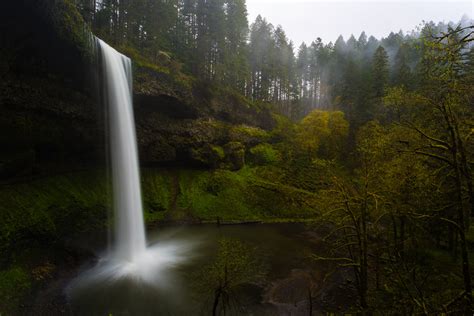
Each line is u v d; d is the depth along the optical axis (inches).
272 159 2313.0
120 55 1318.9
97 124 1248.2
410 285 561.6
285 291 818.8
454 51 365.7
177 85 1722.4
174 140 1812.3
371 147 665.0
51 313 657.0
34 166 1037.8
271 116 2797.7
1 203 834.8
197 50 2142.0
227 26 2341.3
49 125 1047.0
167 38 2175.2
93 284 809.5
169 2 1968.5
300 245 1224.2
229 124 2314.2
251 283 853.8
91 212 1153.4
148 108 1651.1
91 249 1015.0
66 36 925.2
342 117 2269.9
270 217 1673.2
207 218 1596.9
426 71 441.1
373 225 630.5
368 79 2373.3
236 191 1841.8
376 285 686.5
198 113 1999.3
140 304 713.6
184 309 695.1
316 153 2322.8
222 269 698.8
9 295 660.7
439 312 378.0
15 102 905.5
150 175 1716.3
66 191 1118.4
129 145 1352.1
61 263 861.2
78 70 1066.7
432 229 794.8
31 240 834.2
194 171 1929.1
